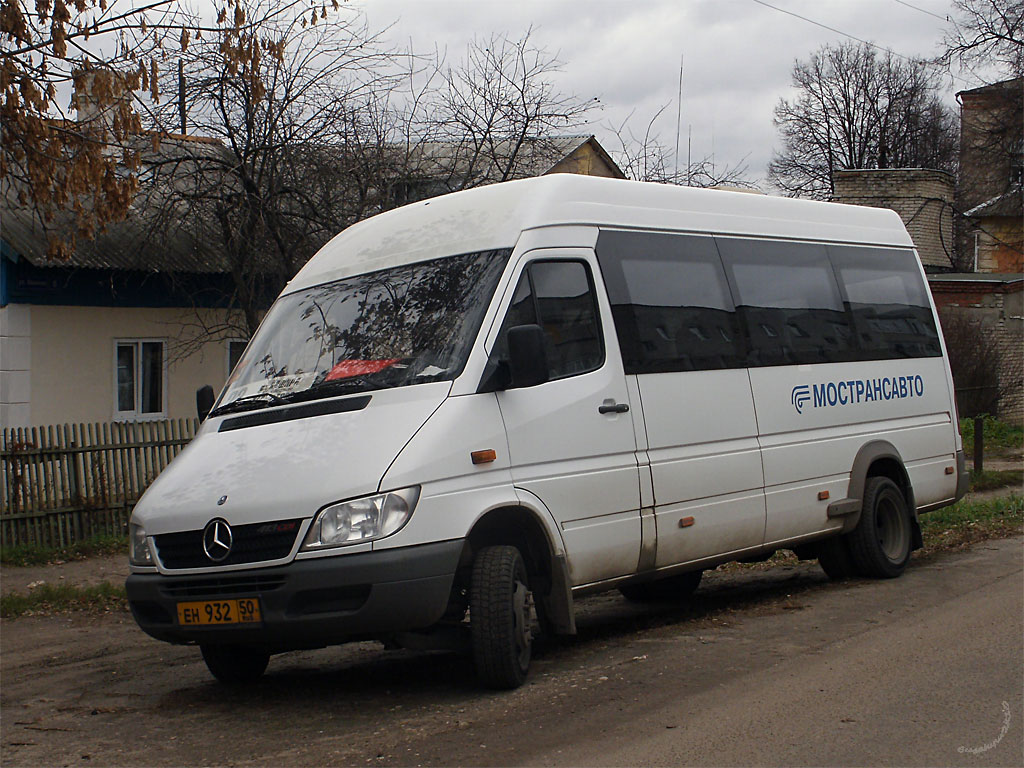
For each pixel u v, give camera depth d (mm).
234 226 15562
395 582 5848
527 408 6703
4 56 9398
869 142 56531
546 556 6793
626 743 5277
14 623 9977
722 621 8289
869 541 9562
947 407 10812
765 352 8719
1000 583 9133
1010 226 42438
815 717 5570
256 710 6465
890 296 10375
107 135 10227
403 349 6762
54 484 13383
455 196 7664
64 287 16766
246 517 6035
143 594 6316
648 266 7879
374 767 5129
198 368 18328
